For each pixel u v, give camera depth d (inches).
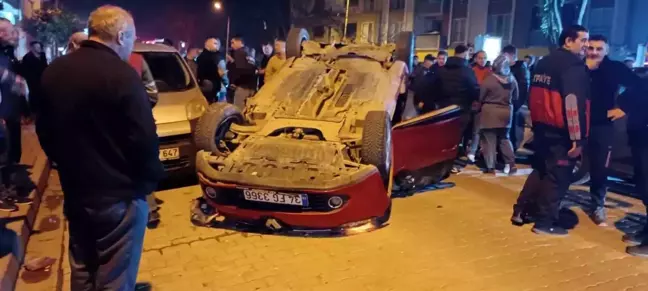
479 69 371.2
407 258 189.2
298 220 203.6
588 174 253.4
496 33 1186.0
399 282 170.2
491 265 186.4
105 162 113.2
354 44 325.4
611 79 223.6
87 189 114.0
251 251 191.3
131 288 123.4
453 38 1288.1
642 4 930.1
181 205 241.4
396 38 314.5
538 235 218.7
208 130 231.6
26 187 235.1
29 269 167.3
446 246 201.8
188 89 291.7
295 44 315.6
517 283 173.0
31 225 206.2
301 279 170.2
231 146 244.8
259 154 220.1
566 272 183.3
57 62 113.0
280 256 187.8
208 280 168.1
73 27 833.5
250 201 205.0
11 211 207.0
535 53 1094.4
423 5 1358.3
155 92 217.2
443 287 167.9
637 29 938.1
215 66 368.5
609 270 186.4
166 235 204.5
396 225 222.4
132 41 118.1
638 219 245.8
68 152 112.1
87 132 110.9
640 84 208.5
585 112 201.8
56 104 110.3
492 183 300.0
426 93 328.2
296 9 1684.3
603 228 231.9
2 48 208.7
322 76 269.7
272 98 260.7
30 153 307.0
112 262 118.8
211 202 212.7
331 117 241.3
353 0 1560.0
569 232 224.7
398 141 246.5
